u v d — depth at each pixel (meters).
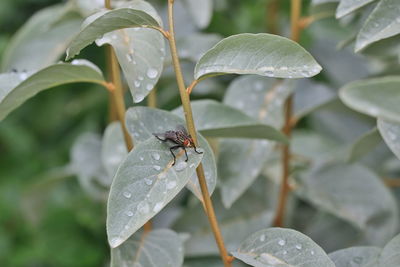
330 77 0.64
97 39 0.44
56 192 0.76
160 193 0.41
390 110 0.38
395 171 0.61
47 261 0.73
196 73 0.42
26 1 0.88
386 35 0.42
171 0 0.42
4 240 0.77
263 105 0.52
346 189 0.53
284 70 0.41
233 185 0.50
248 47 0.42
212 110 0.48
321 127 0.63
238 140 0.51
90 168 0.62
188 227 0.54
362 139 0.49
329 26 0.65
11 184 0.83
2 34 0.90
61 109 0.84
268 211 0.54
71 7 0.54
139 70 0.44
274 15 0.65
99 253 0.72
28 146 0.85
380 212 0.53
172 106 0.67
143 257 0.46
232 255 0.43
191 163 0.42
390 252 0.43
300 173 0.54
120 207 0.41
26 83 0.44
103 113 0.80
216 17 0.69
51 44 0.59
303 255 0.43
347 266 0.44
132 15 0.41
